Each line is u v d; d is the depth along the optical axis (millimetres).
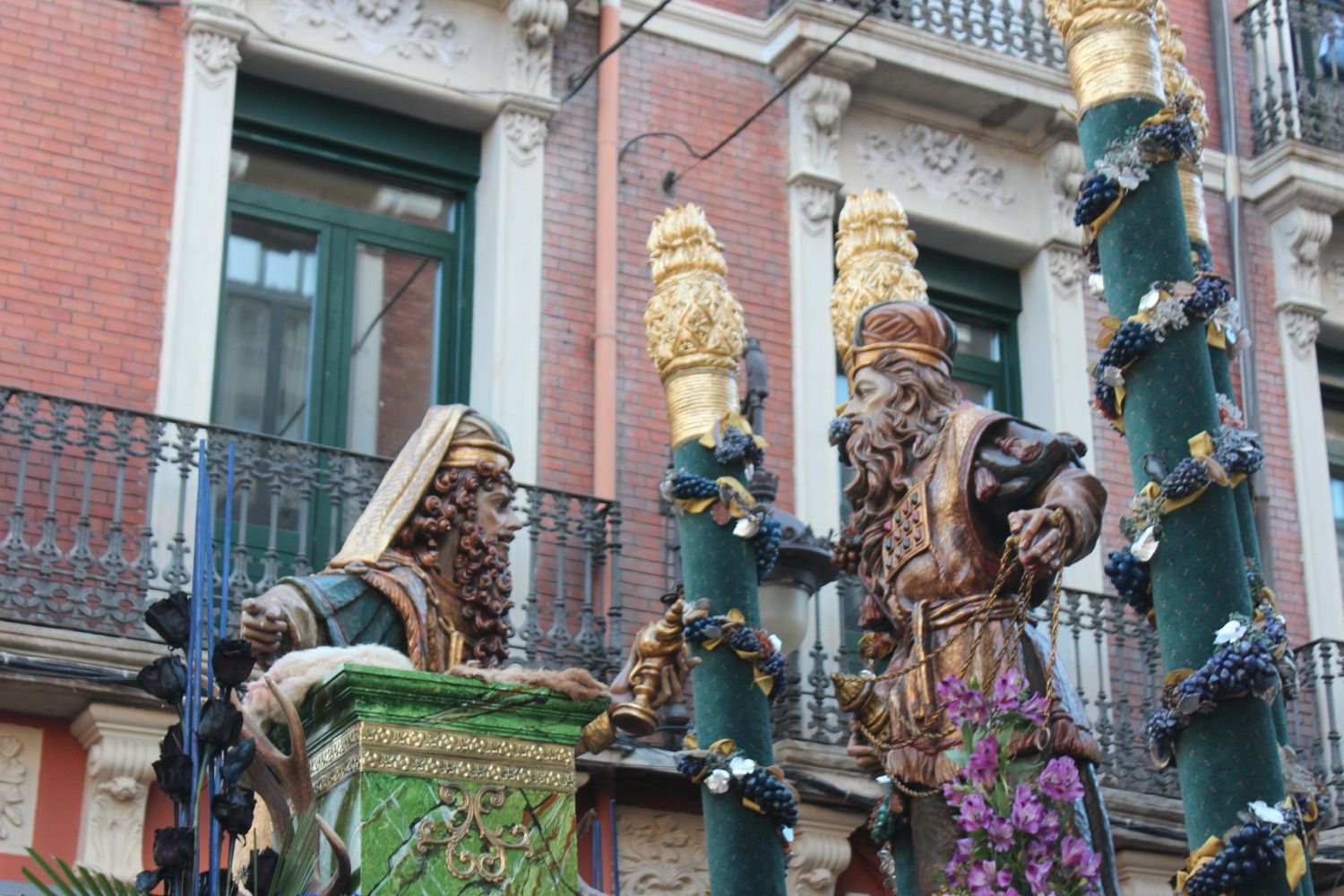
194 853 3152
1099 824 4750
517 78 11938
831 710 11055
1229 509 4426
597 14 12438
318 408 11258
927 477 5055
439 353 11664
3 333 10336
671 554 11414
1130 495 12805
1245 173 14000
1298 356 13719
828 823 10789
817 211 12539
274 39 11406
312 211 11547
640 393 11766
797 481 11984
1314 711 12531
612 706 4379
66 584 9734
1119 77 4852
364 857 3393
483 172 11984
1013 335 13297
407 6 11844
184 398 10617
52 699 9445
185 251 10852
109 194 10797
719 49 12711
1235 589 4359
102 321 10578
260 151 11500
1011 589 4914
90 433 9961
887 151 12977
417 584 4504
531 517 11016
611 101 12188
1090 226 4809
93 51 10984
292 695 3684
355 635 4371
